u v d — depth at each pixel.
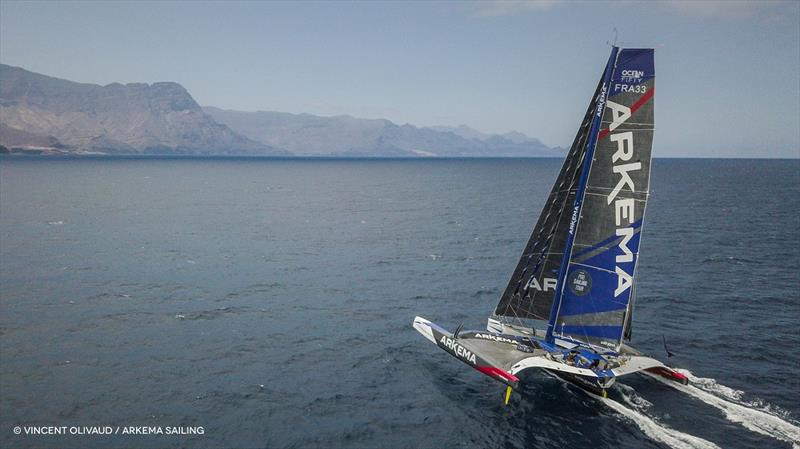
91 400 21.47
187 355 26.09
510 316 25.73
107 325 29.97
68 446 18.28
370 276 41.94
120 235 58.78
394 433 19.64
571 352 21.94
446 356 26.61
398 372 24.70
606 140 21.11
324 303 34.81
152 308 33.09
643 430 19.62
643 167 20.44
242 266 44.84
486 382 23.75
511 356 22.66
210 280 40.00
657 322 30.75
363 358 26.19
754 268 43.31
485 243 56.50
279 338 28.58
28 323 29.97
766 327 29.84
